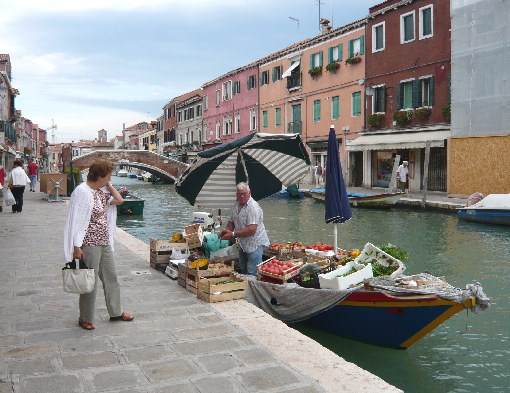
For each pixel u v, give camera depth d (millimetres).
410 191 25734
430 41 24359
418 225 16641
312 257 6961
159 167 51562
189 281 6324
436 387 5117
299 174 8852
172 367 3914
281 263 6695
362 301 5578
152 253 7801
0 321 5023
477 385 5172
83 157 49219
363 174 29109
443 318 5250
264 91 39844
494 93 20672
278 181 9062
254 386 3594
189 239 7820
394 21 26469
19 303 5703
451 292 5129
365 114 28922
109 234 4871
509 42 19984
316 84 33375
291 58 35875
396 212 20156
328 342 6125
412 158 25734
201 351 4254
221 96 47656
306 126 34719
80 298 4793
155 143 82875
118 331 4742
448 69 23469
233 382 3660
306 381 3688
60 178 21000
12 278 7012
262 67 39969
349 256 6922
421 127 24797
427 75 24594
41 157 87750
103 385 3584
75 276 4465
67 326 4875
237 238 7254
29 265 7957
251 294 6430
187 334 4680
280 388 3568
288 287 6094
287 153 8578
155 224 19125
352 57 29484
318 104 33312
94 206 4648
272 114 38969
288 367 3932
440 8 23719
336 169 7027
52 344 4383
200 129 53719
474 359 5785
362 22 28609
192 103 55719
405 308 5348
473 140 21516
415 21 25125
